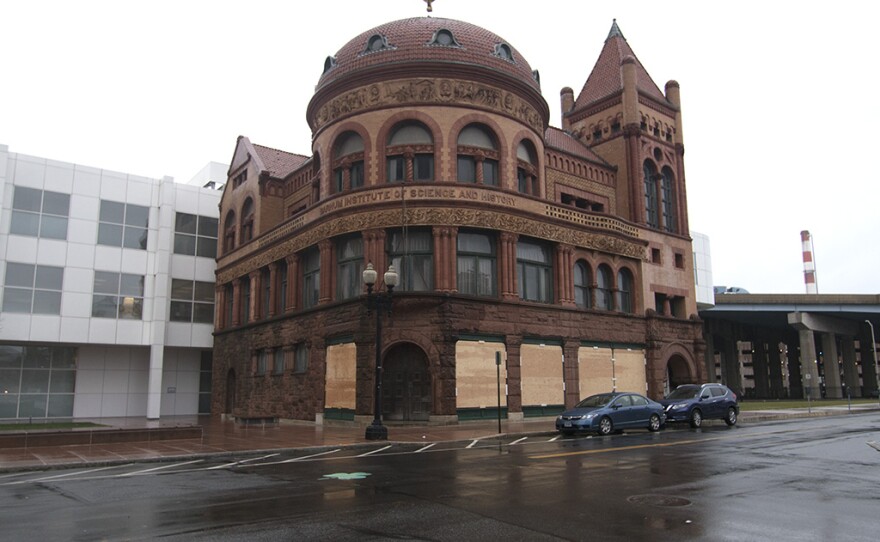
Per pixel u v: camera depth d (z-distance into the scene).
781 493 11.27
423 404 28.61
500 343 30.44
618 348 36.22
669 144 44.00
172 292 47.22
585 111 44.66
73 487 12.84
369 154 31.38
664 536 8.33
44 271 42.22
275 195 41.78
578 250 35.16
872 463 15.14
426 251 30.17
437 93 31.39
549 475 13.59
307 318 33.59
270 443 21.45
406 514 9.78
